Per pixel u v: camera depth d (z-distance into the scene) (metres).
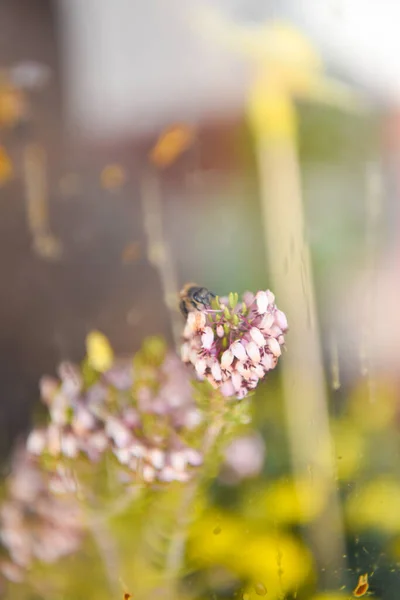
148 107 0.68
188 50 0.67
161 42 0.68
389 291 0.50
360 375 0.45
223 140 0.62
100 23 0.69
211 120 0.63
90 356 0.42
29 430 0.49
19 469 0.46
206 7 0.62
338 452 0.43
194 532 0.42
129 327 0.51
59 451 0.41
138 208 0.61
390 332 0.48
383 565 0.40
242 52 0.59
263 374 0.36
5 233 0.59
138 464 0.39
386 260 0.52
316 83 0.57
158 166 0.64
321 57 0.57
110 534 0.42
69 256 0.57
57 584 0.43
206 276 0.53
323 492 0.42
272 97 0.58
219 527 0.41
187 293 0.37
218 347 0.36
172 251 0.55
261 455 0.43
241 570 0.41
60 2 0.69
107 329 0.52
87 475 0.41
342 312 0.48
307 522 0.41
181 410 0.40
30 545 0.44
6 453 0.49
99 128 0.67
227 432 0.39
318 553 0.41
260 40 0.57
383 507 0.41
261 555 0.41
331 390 0.44
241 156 0.60
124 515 0.42
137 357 0.42
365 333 0.47
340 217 0.54
